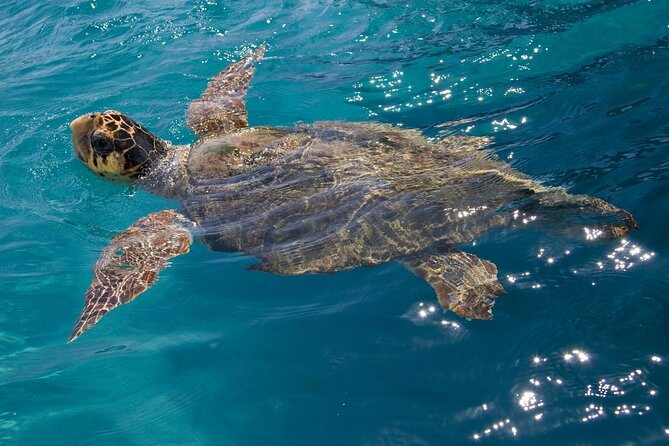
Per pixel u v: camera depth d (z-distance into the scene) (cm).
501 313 134
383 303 141
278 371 133
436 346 131
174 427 127
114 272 154
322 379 130
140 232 165
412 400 123
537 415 117
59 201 185
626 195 155
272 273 150
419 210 151
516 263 143
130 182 189
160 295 153
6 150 204
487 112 195
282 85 223
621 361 122
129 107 220
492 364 126
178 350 140
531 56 218
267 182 164
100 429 128
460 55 224
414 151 170
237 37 252
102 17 276
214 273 156
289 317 143
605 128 179
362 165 163
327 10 262
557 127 182
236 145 179
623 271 138
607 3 239
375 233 149
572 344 126
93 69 243
